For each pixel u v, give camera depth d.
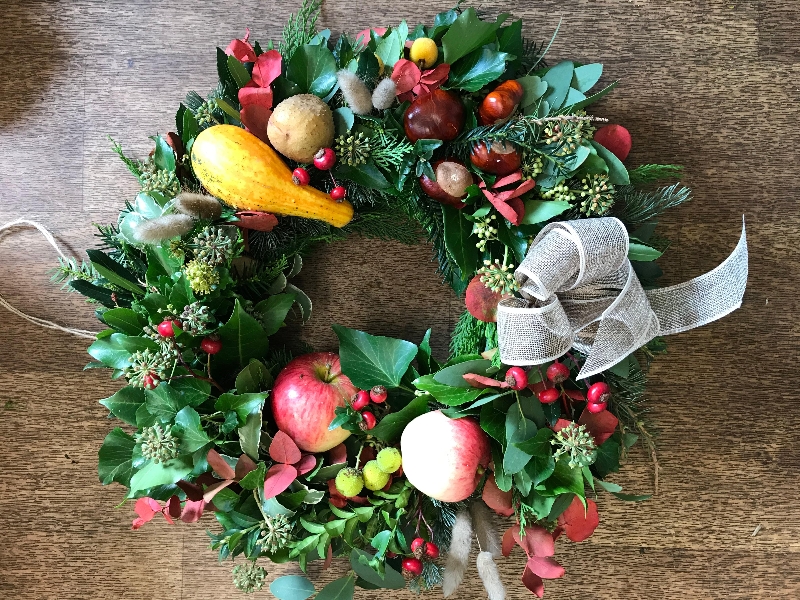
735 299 0.72
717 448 0.91
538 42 0.87
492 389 0.71
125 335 0.71
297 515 0.76
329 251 0.89
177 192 0.72
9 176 0.90
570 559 0.93
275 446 0.73
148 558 0.94
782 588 0.92
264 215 0.72
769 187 0.88
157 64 0.88
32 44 0.89
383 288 0.89
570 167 0.69
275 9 0.87
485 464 0.73
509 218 0.68
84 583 0.95
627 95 0.87
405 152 0.70
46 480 0.93
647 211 0.77
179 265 0.71
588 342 0.74
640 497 0.72
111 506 0.94
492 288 0.68
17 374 0.92
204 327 0.71
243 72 0.70
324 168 0.69
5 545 0.94
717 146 0.87
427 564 0.81
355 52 0.74
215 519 0.94
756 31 0.86
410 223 0.84
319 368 0.78
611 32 0.86
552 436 0.69
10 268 0.91
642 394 0.88
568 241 0.66
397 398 0.79
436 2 0.86
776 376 0.90
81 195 0.90
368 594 0.93
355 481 0.72
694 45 0.86
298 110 0.67
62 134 0.90
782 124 0.87
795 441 0.91
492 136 0.67
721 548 0.92
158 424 0.69
